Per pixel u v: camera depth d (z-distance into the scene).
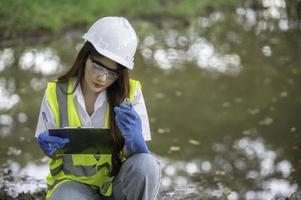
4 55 9.75
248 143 6.32
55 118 3.50
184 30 11.88
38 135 3.41
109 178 3.61
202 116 7.06
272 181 5.42
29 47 10.28
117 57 3.31
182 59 9.59
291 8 10.20
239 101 7.54
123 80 3.45
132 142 3.37
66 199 3.45
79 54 3.44
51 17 11.16
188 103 7.50
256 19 12.36
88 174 3.57
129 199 3.55
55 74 8.78
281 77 8.45
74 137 3.34
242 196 5.09
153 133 6.57
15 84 8.25
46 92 3.53
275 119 6.91
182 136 6.51
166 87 8.11
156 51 10.12
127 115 3.35
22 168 5.66
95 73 3.35
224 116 7.05
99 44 3.32
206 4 13.71
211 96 7.75
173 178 5.46
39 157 5.95
